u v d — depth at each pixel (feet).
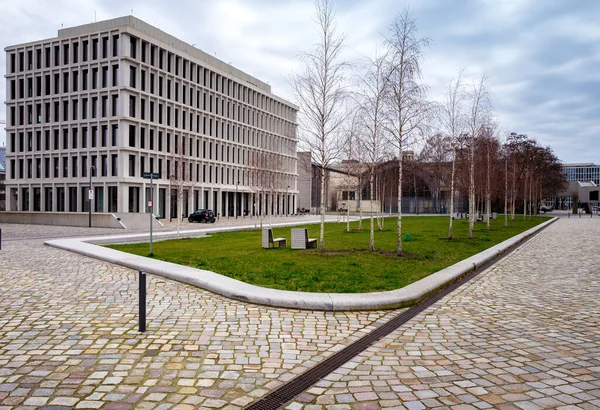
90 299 28.17
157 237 82.89
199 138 209.67
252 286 30.19
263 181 163.12
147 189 180.45
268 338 20.39
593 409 13.41
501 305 27.89
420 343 20.07
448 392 14.70
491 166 117.70
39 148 189.37
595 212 310.04
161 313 24.75
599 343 20.07
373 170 78.89
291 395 14.40
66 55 182.80
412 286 31.07
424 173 127.95
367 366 17.12
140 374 15.89
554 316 25.14
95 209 176.35
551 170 253.65
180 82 199.82
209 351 18.48
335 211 330.34
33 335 20.42
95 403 13.50
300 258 47.14
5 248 59.57
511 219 176.65
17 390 14.37
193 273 35.37
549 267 45.32
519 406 13.62
